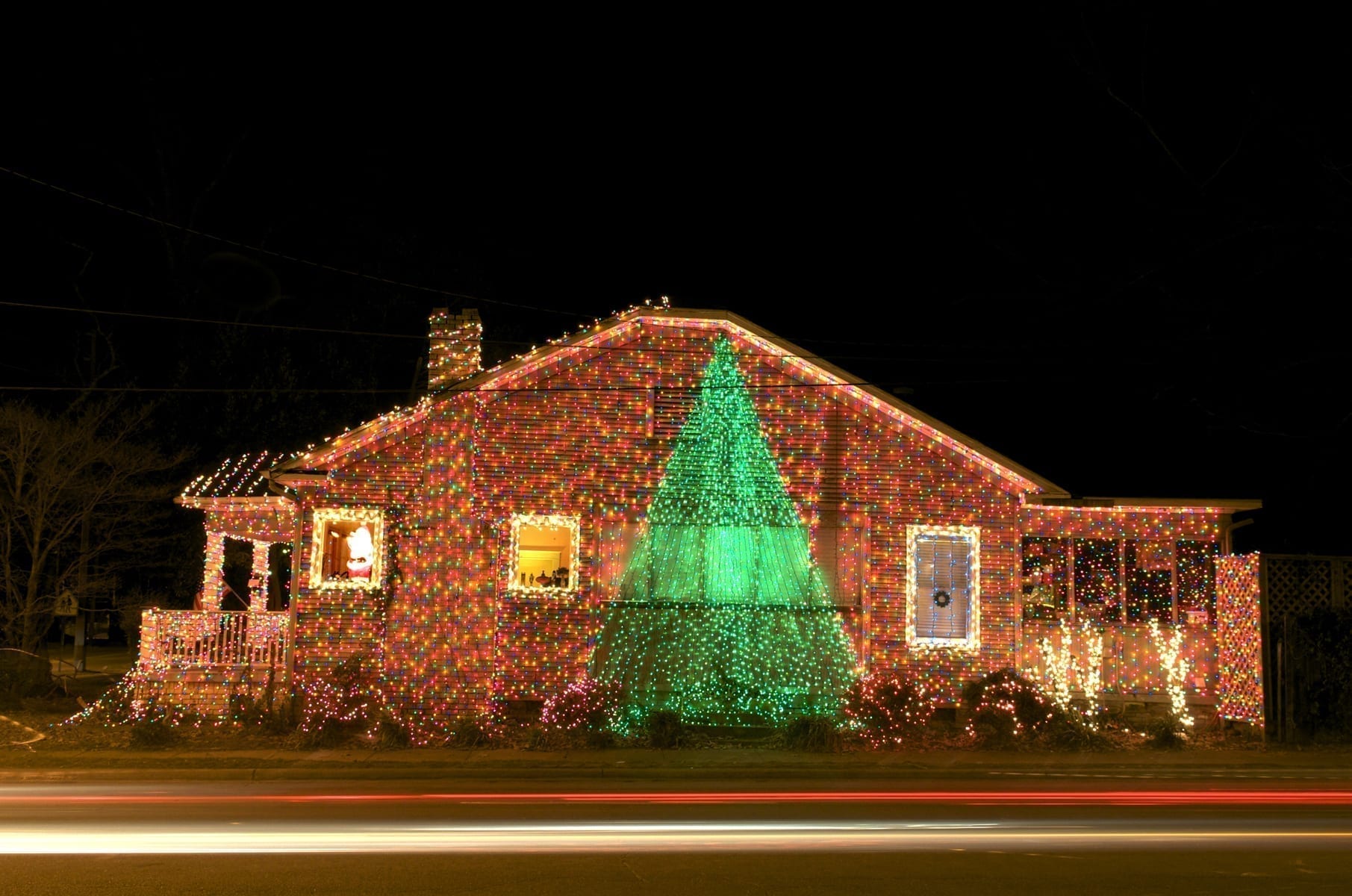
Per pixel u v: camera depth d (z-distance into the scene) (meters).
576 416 20.25
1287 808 12.90
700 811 12.41
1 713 20.45
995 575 20.45
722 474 20.33
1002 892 8.73
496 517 19.83
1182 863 9.74
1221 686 19.48
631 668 19.81
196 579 30.50
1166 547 23.05
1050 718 18.44
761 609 20.08
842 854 10.02
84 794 13.77
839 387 20.45
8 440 25.05
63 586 27.28
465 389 19.78
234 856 9.88
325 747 17.30
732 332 20.56
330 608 19.53
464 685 19.08
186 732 18.44
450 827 11.28
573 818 11.87
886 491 20.48
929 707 19.25
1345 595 18.75
